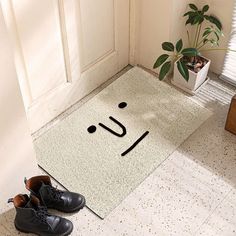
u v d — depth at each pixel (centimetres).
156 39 243
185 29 245
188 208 195
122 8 231
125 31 245
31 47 196
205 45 251
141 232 187
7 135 173
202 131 226
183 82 244
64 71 223
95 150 217
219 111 236
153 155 215
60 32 206
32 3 183
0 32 146
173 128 227
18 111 171
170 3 221
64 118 233
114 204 196
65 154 216
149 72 259
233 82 251
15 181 193
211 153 216
